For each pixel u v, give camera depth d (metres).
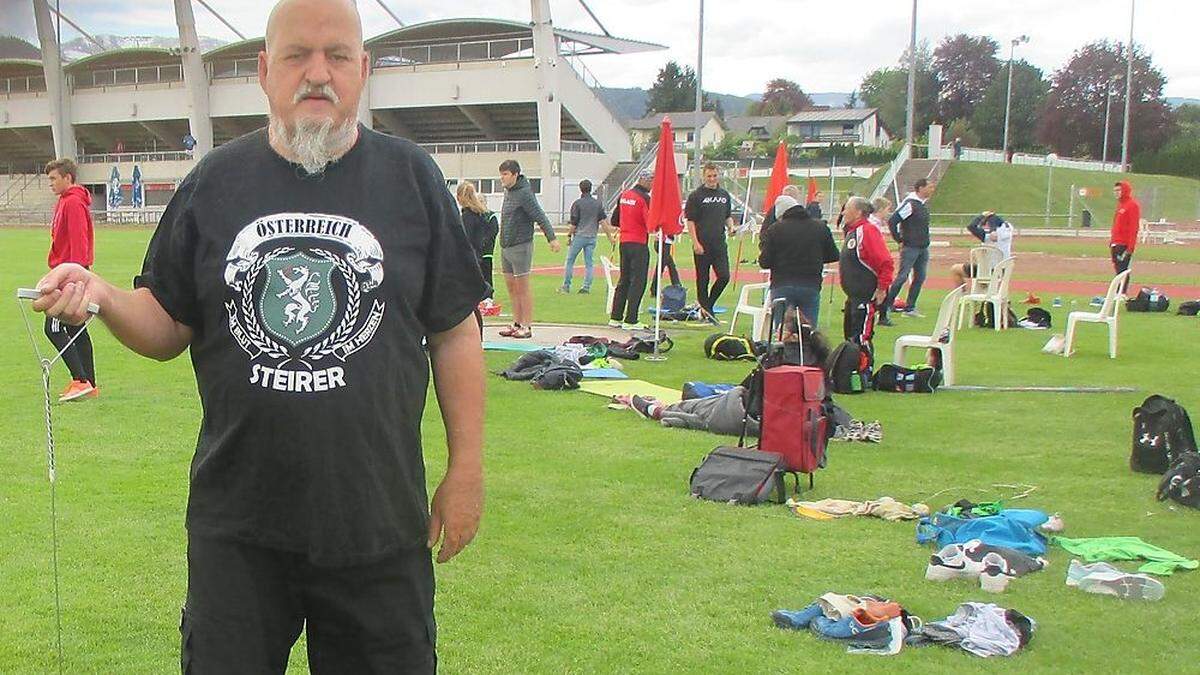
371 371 2.46
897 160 61.94
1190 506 6.70
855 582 5.31
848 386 10.63
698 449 8.05
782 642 4.58
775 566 5.52
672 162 12.59
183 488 6.71
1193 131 110.25
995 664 4.39
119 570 5.27
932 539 5.92
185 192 2.54
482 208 14.16
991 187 59.28
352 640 2.60
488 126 61.97
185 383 10.50
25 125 73.19
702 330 15.38
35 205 68.50
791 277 11.41
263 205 2.47
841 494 6.98
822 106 160.75
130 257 30.17
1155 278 26.06
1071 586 5.30
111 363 11.73
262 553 2.51
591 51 61.78
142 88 66.81
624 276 15.13
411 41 59.41
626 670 4.29
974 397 10.51
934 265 29.81
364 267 2.46
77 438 8.05
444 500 2.71
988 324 16.20
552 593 5.10
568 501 6.62
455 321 2.66
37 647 4.39
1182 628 4.80
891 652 4.48
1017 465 7.78
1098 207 58.22
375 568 2.54
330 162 2.50
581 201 20.69
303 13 2.43
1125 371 12.11
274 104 2.48
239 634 2.50
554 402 9.87
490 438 8.34
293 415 2.41
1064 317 17.73
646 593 5.12
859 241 11.45
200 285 2.48
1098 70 102.25
